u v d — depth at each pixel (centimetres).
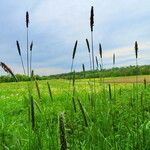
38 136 40
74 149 41
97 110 55
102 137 41
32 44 44
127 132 53
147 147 43
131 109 69
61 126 19
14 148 45
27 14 47
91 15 45
